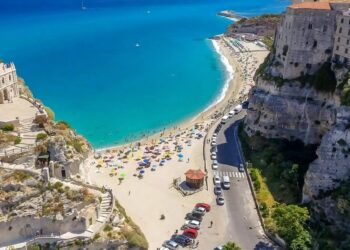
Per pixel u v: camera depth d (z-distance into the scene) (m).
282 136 122.12
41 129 90.38
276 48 129.88
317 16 113.50
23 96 109.50
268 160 114.94
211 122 150.25
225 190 106.12
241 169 115.69
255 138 124.69
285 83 120.31
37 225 77.62
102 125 153.12
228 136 135.88
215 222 93.88
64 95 180.50
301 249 81.56
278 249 85.75
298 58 118.25
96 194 84.00
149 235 89.12
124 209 94.56
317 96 115.62
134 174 115.12
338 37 111.56
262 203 98.88
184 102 177.25
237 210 98.38
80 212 79.19
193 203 101.06
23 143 84.75
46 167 80.00
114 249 79.69
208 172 114.56
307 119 117.19
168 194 105.00
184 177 113.38
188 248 85.25
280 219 88.81
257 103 126.56
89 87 192.25
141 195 104.44
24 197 77.56
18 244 76.56
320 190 97.31
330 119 110.25
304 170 107.50
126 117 160.75
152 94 186.00
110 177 113.50
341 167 95.94
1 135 85.56
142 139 142.50
